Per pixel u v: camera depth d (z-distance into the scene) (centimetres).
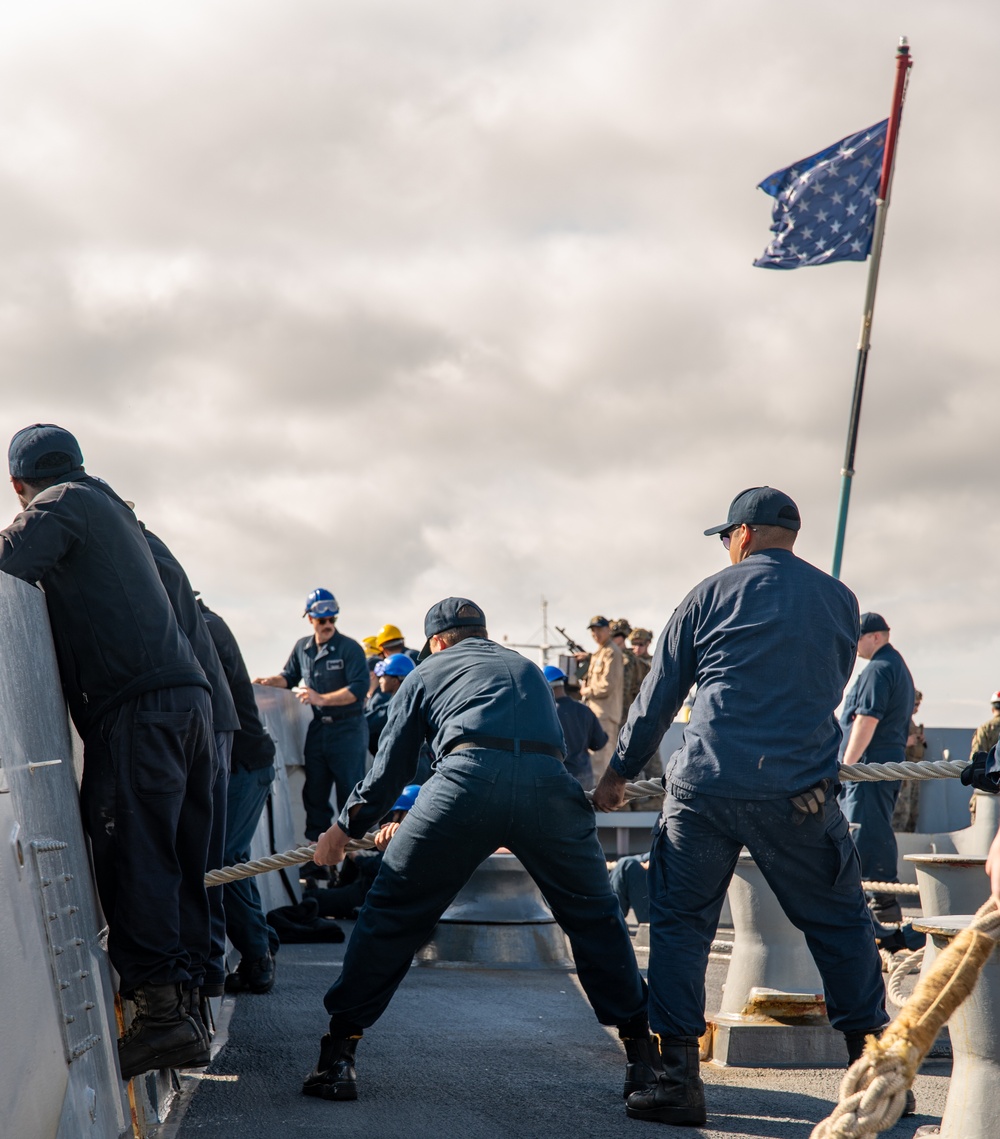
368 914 432
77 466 395
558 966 751
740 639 419
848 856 412
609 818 1204
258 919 638
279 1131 383
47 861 297
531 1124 399
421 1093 437
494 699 438
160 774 370
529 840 427
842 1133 205
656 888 423
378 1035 538
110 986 347
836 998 413
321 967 727
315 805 1084
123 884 364
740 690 415
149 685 373
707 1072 481
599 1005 434
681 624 433
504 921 754
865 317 1305
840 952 411
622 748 443
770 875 414
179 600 508
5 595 309
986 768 403
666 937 414
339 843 467
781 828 405
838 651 422
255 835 848
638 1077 425
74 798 351
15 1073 236
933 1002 212
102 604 371
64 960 297
